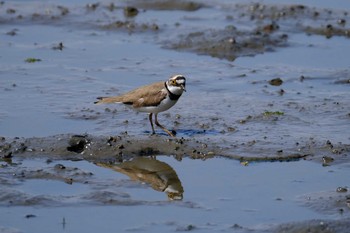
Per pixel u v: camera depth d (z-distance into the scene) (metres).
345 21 36.94
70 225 18.12
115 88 28.59
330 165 21.70
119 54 33.06
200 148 22.66
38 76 29.95
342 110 26.14
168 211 18.89
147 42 34.62
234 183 20.61
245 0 40.19
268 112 25.70
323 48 34.06
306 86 29.08
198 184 20.58
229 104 26.77
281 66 31.66
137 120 25.14
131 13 38.56
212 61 32.31
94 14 38.34
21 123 24.81
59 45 33.94
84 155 22.25
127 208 19.05
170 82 23.03
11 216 18.52
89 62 31.91
